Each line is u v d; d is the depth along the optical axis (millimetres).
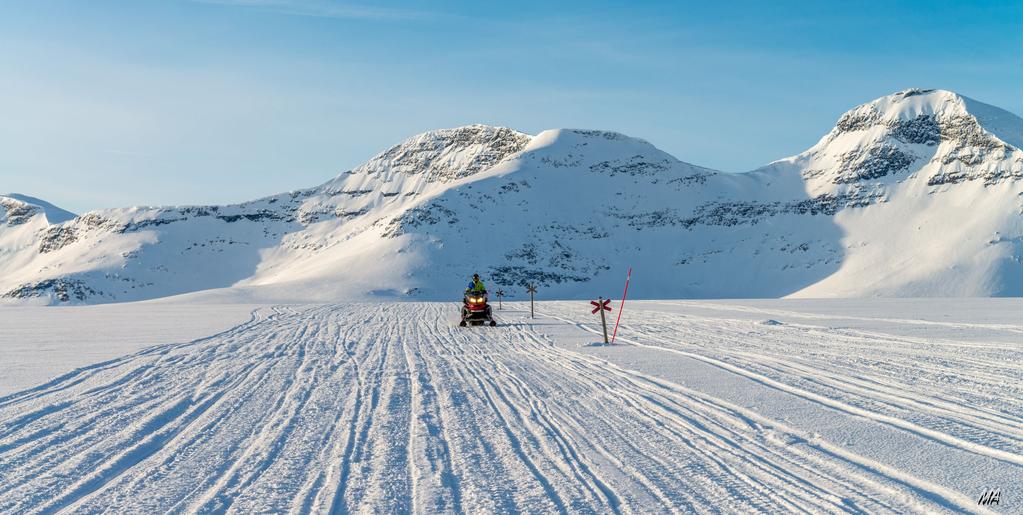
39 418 8797
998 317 29375
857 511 4980
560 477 5980
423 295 150750
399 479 6023
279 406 9609
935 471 5910
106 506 5352
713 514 4977
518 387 10953
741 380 11227
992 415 8211
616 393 10156
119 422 8531
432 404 9617
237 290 143625
